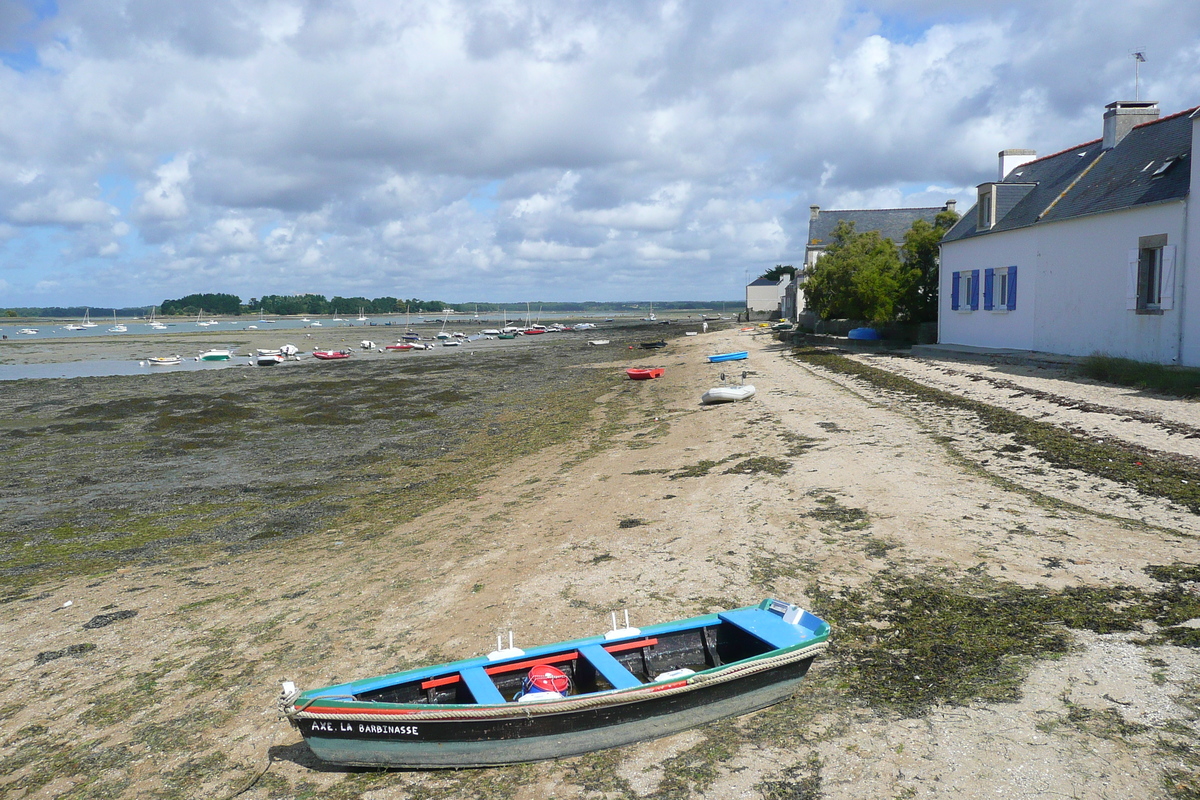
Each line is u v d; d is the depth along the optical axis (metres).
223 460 22.05
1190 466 11.14
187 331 125.94
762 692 6.26
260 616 9.83
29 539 14.95
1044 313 22.91
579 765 5.82
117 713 7.53
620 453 18.56
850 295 36.84
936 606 7.91
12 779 6.52
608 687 6.50
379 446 23.20
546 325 136.00
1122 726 5.54
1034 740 5.50
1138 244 18.97
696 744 5.96
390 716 5.61
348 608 9.78
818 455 14.83
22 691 8.26
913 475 12.66
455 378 42.53
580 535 11.76
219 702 7.53
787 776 5.43
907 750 5.57
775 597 8.55
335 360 61.00
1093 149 24.62
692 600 8.73
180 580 11.85
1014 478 11.92
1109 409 14.89
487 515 13.98
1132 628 6.93
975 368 22.75
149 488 18.91
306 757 6.39
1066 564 8.52
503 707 5.59
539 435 23.03
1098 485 11.02
